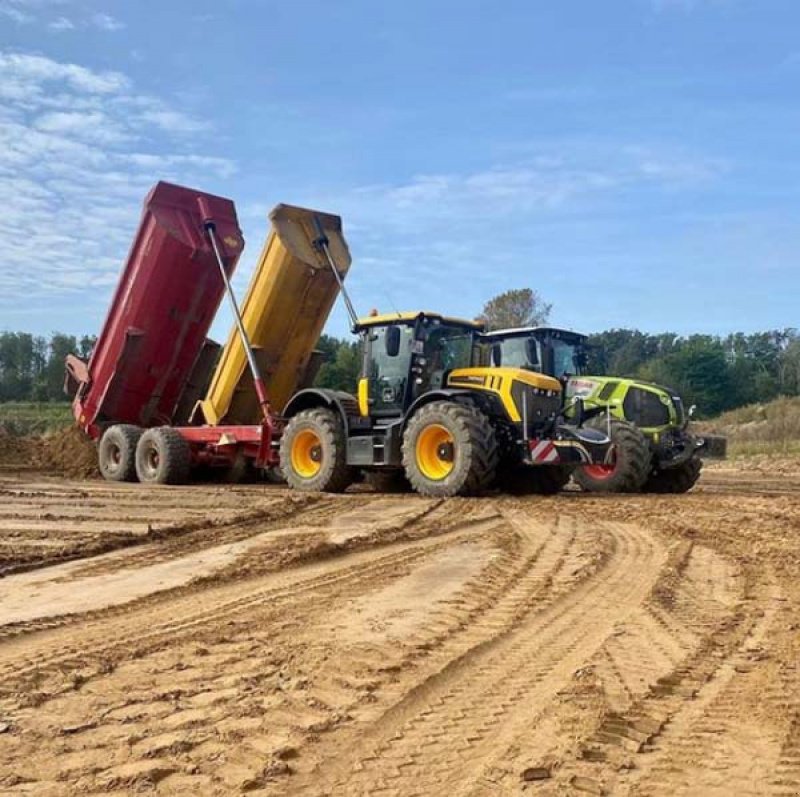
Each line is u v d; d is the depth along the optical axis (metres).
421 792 3.16
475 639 5.11
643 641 5.06
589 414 15.20
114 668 4.61
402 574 7.05
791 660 4.66
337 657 4.74
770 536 8.93
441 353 13.88
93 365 16.69
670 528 9.52
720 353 61.84
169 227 15.15
